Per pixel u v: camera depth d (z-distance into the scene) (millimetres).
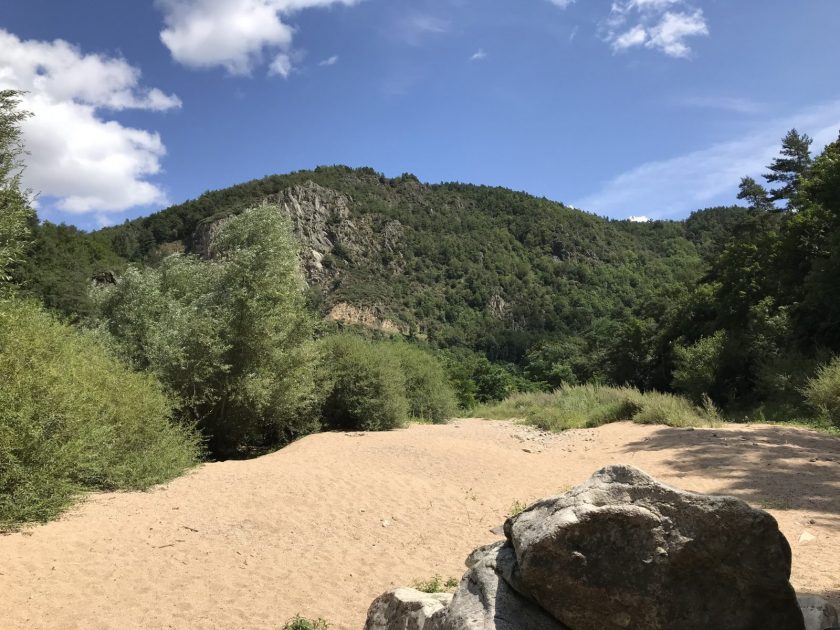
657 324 49062
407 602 3600
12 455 6938
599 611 2818
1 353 7777
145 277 17953
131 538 6598
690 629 2727
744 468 8883
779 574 2713
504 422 19156
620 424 15211
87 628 4566
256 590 5406
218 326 13633
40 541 6176
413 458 11133
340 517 7629
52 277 25906
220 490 8734
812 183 28469
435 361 22516
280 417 15469
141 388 10641
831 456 9469
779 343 25656
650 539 2814
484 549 3635
